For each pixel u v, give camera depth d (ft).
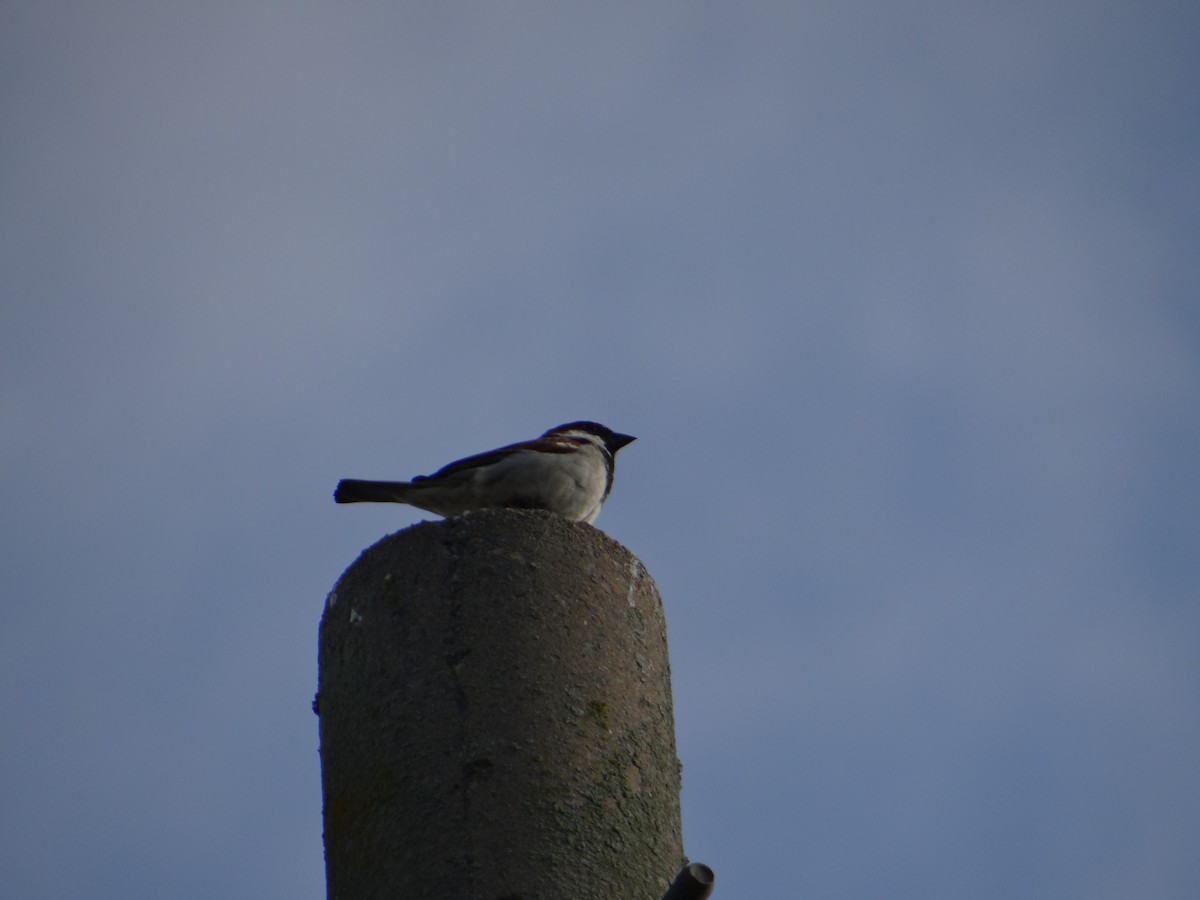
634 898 25.38
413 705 26.40
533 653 26.91
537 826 25.14
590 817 25.63
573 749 26.18
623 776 26.50
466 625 27.12
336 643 28.40
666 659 29.68
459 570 27.78
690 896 22.68
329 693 28.17
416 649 27.02
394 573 28.09
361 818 26.07
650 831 26.37
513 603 27.43
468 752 25.75
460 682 26.48
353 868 25.81
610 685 27.37
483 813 25.16
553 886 24.66
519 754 25.76
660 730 27.96
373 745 26.50
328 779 27.45
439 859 24.84
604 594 28.43
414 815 25.38
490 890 24.47
